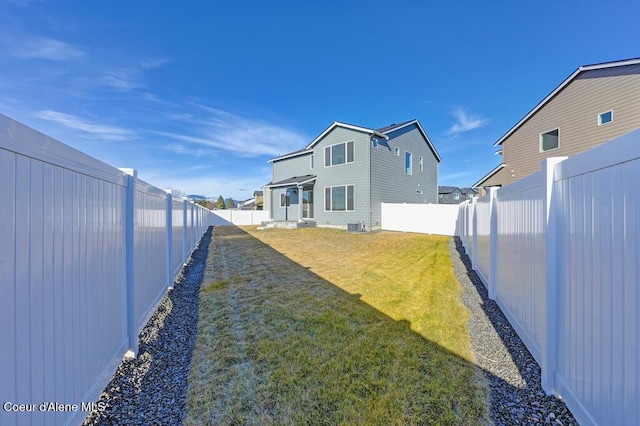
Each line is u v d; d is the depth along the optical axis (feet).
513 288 11.16
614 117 36.88
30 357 4.30
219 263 24.34
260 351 9.52
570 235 6.44
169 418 6.50
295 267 22.67
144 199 11.12
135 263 9.48
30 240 4.34
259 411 6.76
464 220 30.63
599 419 5.31
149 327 11.30
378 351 9.50
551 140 45.11
